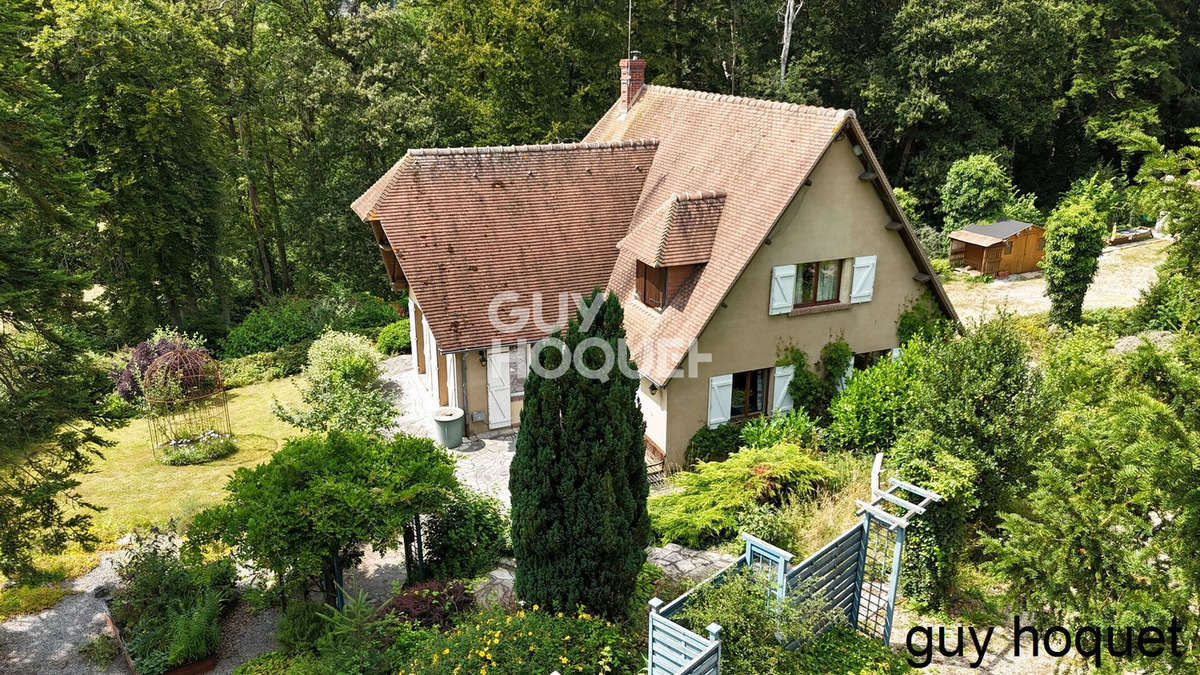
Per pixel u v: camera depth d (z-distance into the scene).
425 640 11.57
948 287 38.16
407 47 37.00
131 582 14.57
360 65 36.75
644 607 12.70
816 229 19.11
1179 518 8.02
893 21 44.34
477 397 21.34
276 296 38.59
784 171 18.78
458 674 10.38
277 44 38.03
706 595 10.75
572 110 37.28
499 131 37.62
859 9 46.88
